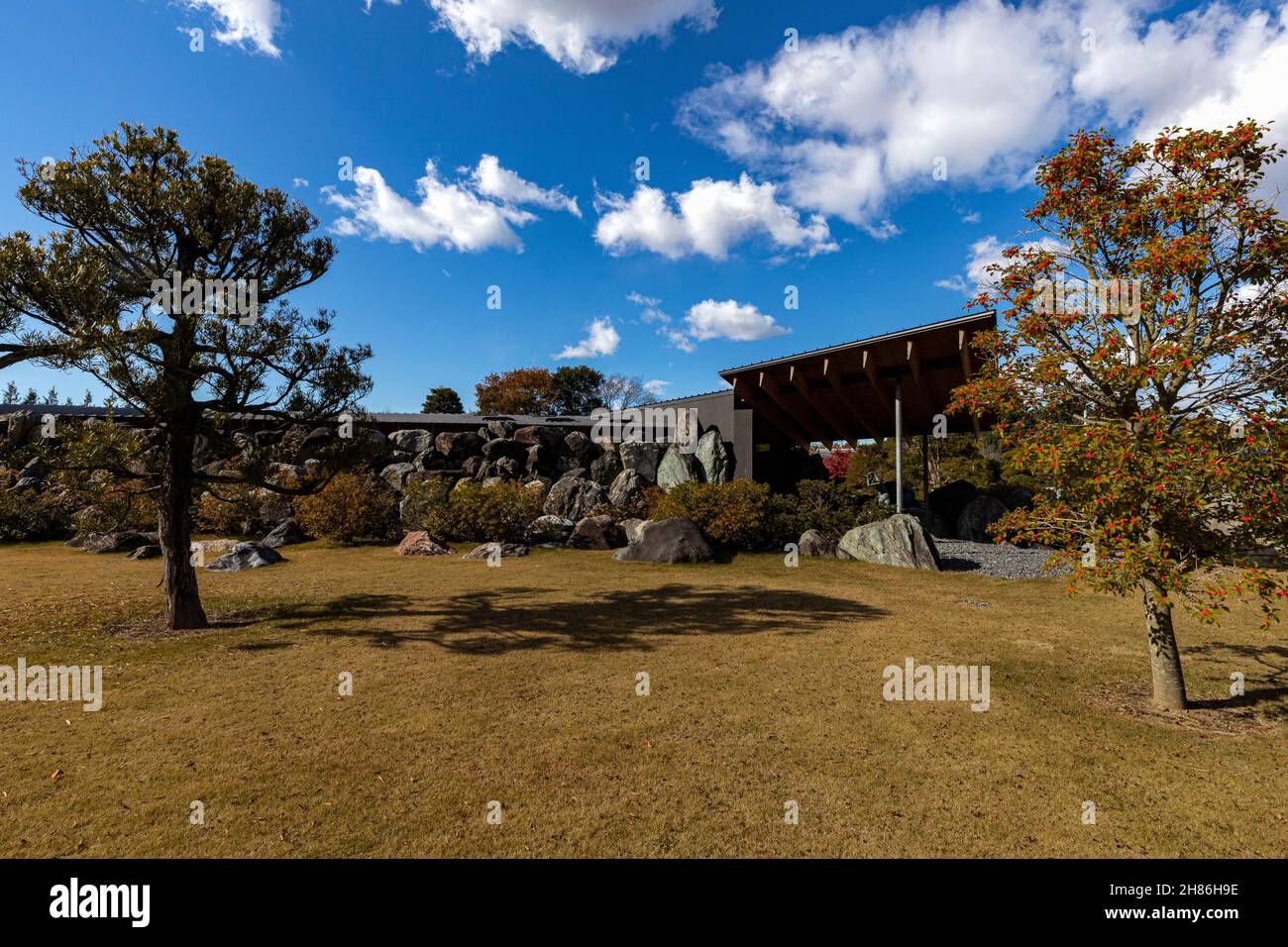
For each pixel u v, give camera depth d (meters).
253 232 9.17
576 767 4.31
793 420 27.03
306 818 3.64
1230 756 4.49
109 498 7.97
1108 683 6.17
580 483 23.23
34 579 12.19
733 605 10.02
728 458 22.72
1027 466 5.71
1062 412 5.91
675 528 15.91
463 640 7.74
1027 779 4.18
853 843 3.47
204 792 3.91
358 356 9.57
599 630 8.30
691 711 5.36
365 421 9.87
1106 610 9.75
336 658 6.92
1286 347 4.82
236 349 8.31
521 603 10.09
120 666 6.60
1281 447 4.48
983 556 16.86
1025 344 5.78
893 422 26.91
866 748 4.65
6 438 7.31
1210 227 5.12
